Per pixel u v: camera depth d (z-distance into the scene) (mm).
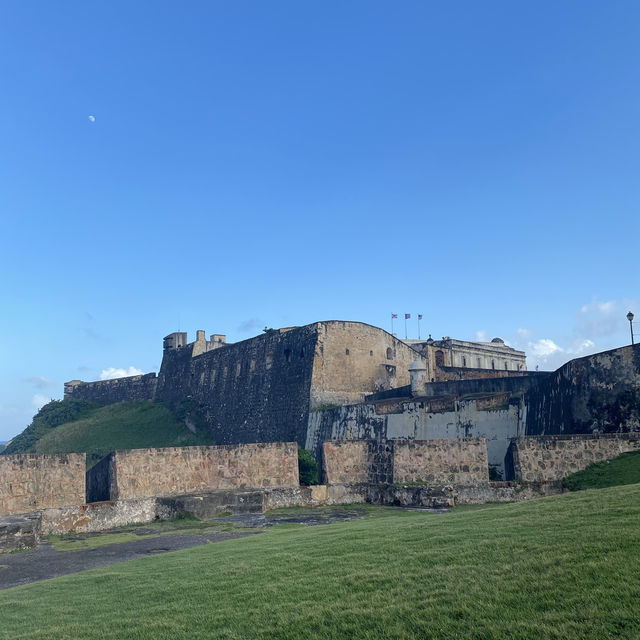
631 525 10617
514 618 7656
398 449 26359
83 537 20984
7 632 9898
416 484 25281
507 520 13289
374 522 17891
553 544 10219
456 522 14367
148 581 12258
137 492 26000
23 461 24344
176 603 10391
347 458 28016
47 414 79062
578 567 8828
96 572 14070
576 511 12633
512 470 24766
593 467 22391
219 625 9031
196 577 11992
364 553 12125
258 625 8812
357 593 9516
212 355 66812
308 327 50938
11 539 18766
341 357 50406
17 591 12875
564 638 6984
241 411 57906
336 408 43031
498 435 31797
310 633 8242
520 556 9930
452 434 33781
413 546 12109
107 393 89312
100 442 66500
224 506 24141
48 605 11336
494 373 56469
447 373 59156
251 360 58344
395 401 38062
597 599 7738
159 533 20844
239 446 28156
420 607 8484
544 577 8719
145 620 9672
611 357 24734
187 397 70312
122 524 23016
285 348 53344
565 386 27000
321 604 9250
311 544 14062
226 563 12984
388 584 9719
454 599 8547
